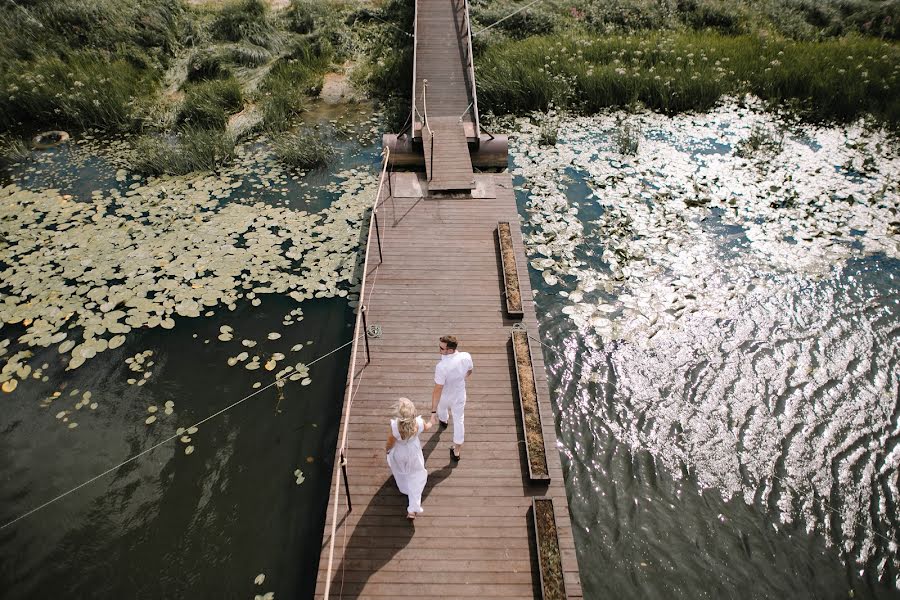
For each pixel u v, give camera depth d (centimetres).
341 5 2014
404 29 1872
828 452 730
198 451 739
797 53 1689
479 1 1970
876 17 1883
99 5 1784
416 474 546
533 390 691
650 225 1101
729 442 746
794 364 837
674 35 1803
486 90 1531
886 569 625
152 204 1175
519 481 606
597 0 1980
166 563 632
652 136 1416
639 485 705
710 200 1166
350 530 560
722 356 852
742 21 1897
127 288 955
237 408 786
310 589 605
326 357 853
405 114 1511
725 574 623
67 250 1045
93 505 686
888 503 679
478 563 539
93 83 1539
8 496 696
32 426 768
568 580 524
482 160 1240
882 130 1427
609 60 1692
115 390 810
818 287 959
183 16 1881
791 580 617
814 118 1486
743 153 1331
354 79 1662
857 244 1046
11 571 632
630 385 816
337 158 1344
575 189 1209
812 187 1208
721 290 957
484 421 665
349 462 621
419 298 835
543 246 1046
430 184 1075
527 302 827
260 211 1147
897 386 803
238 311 922
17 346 870
